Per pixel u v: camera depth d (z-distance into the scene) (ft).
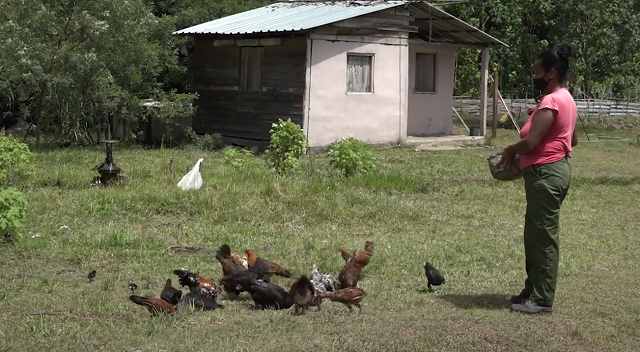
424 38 80.84
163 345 20.57
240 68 73.00
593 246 36.01
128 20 62.80
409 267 30.63
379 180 47.91
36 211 36.63
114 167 44.01
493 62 108.58
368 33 70.74
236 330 21.90
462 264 31.65
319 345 20.81
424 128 81.66
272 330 21.94
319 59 67.62
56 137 66.03
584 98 110.93
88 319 22.71
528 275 25.02
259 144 71.46
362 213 39.83
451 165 61.77
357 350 20.57
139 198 38.73
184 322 22.52
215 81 75.61
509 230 38.78
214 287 25.38
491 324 23.26
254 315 23.49
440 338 21.70
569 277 30.07
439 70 82.23
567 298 26.71
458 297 26.58
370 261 30.53
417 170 58.13
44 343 20.42
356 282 25.72
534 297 24.61
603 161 69.10
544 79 24.35
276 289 24.39
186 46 77.30
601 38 112.88
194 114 75.36
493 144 80.12
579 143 83.10
